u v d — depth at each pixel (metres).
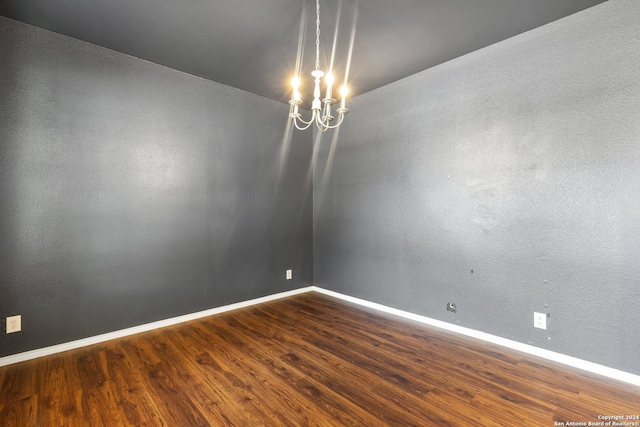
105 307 2.64
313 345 2.55
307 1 2.03
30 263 2.31
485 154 2.62
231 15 2.18
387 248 3.37
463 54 2.73
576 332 2.20
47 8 2.11
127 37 2.47
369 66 2.94
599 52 2.08
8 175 2.22
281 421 1.65
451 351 2.44
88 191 2.55
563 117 2.23
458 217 2.79
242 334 2.77
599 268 2.11
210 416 1.69
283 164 3.93
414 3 2.05
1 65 2.20
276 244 3.87
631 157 1.99
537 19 2.24
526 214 2.41
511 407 1.77
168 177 2.98
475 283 2.69
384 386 1.97
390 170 3.33
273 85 3.40
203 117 3.22
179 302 3.06
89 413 1.71
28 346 2.30
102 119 2.62
